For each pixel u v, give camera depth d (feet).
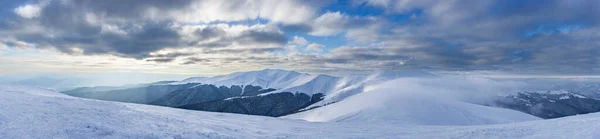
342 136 76.38
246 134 65.62
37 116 49.90
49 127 44.57
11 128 41.27
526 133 64.34
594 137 49.65
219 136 57.26
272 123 97.81
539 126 71.31
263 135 67.67
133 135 47.67
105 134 46.06
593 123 61.21
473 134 71.10
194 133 56.18
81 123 49.44
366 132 84.53
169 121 67.67
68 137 42.14
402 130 89.30
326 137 73.82
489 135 67.72
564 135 55.98
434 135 76.33
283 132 76.95
